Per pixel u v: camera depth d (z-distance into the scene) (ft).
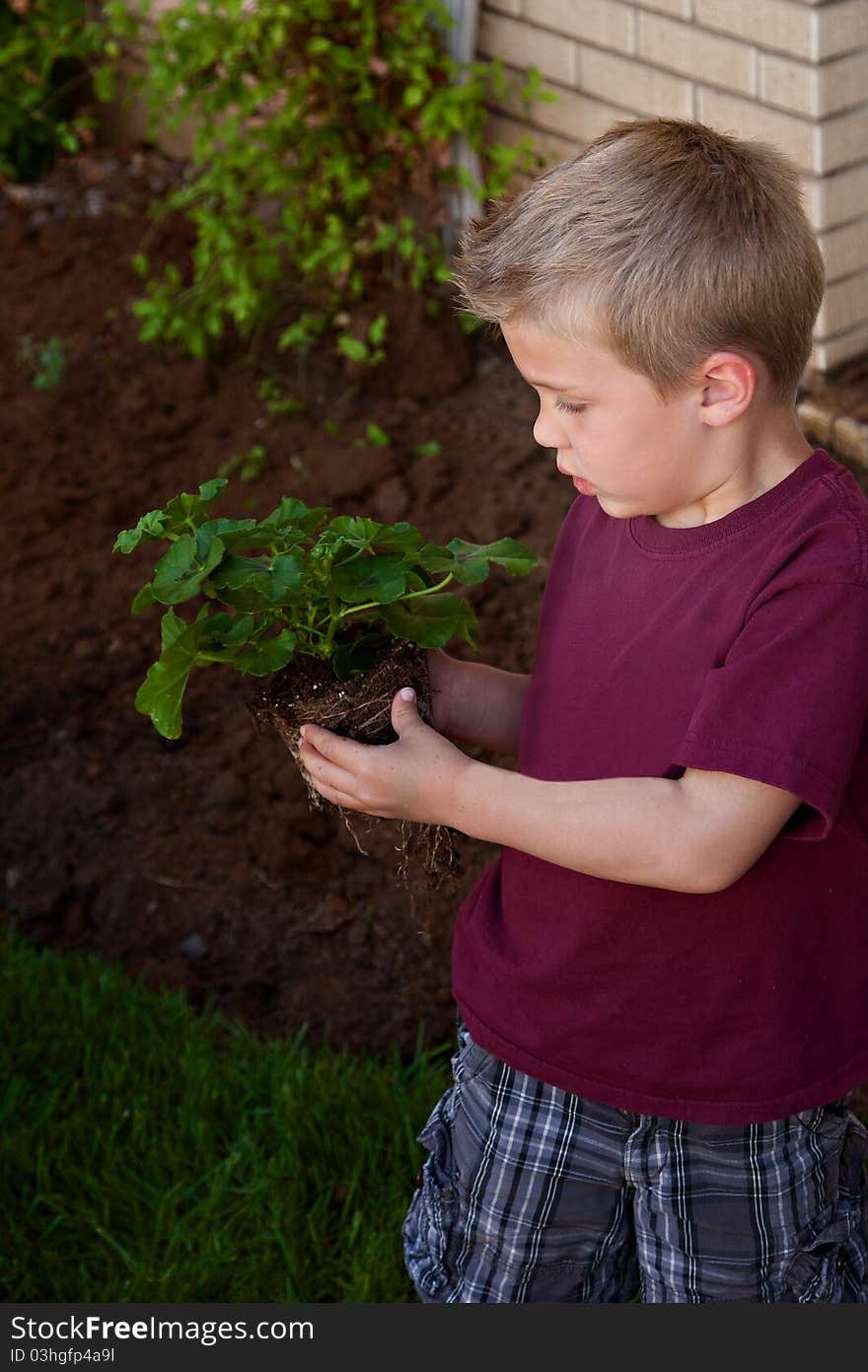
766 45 11.53
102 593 12.46
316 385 13.70
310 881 10.37
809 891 5.38
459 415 13.33
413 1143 8.40
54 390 14.03
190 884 10.50
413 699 5.80
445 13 13.08
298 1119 8.52
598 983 5.65
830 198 11.85
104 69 14.69
